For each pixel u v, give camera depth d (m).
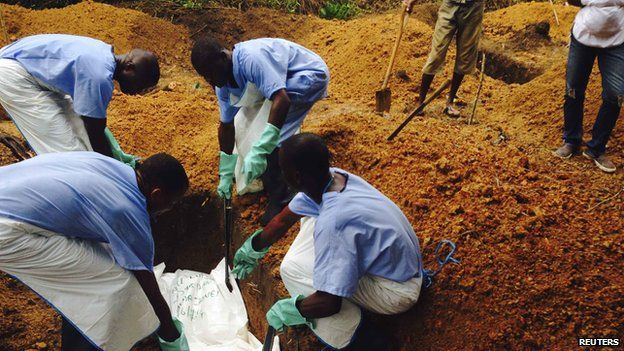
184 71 5.27
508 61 5.42
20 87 3.06
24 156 3.57
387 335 2.77
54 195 2.29
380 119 3.94
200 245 3.69
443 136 3.80
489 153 3.53
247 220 3.44
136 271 2.45
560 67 4.52
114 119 4.12
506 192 3.13
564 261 2.79
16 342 3.05
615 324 2.56
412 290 2.58
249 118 3.31
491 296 2.70
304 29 5.90
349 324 2.64
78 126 3.24
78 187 2.31
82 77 2.95
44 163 2.38
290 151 2.40
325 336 2.66
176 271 3.60
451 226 3.00
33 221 2.29
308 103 3.25
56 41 3.06
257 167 2.96
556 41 5.71
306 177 2.43
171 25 5.69
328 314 2.47
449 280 2.78
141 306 2.59
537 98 4.31
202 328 3.24
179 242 3.69
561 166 3.60
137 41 5.36
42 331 3.12
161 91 4.63
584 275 2.74
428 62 4.10
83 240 2.43
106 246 2.50
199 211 3.63
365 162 3.59
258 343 3.19
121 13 5.51
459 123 4.18
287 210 2.68
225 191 3.31
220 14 5.96
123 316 2.56
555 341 2.56
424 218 3.13
